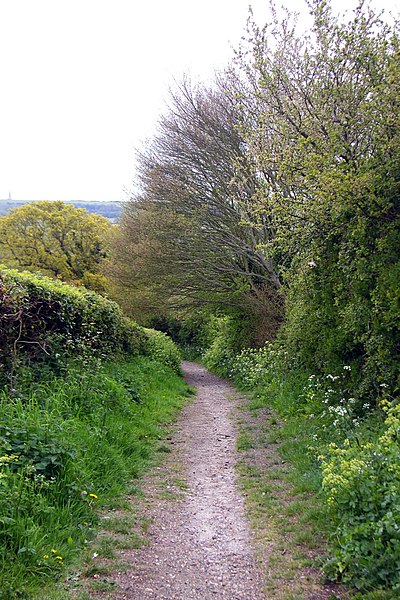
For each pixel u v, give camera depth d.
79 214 34.25
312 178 7.80
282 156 10.01
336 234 7.96
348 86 8.47
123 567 4.04
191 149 19.69
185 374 22.05
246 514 5.35
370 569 3.55
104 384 8.45
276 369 13.10
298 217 8.45
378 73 7.91
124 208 24.27
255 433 8.95
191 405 12.56
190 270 20.05
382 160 7.00
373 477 4.25
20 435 5.08
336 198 6.95
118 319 12.84
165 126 20.30
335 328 9.02
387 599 3.30
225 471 6.92
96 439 6.29
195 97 19.92
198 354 31.39
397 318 6.84
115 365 10.97
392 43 7.46
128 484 6.01
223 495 5.97
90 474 5.44
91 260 34.41
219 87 19.48
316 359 10.16
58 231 33.56
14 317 6.90
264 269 19.33
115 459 6.22
